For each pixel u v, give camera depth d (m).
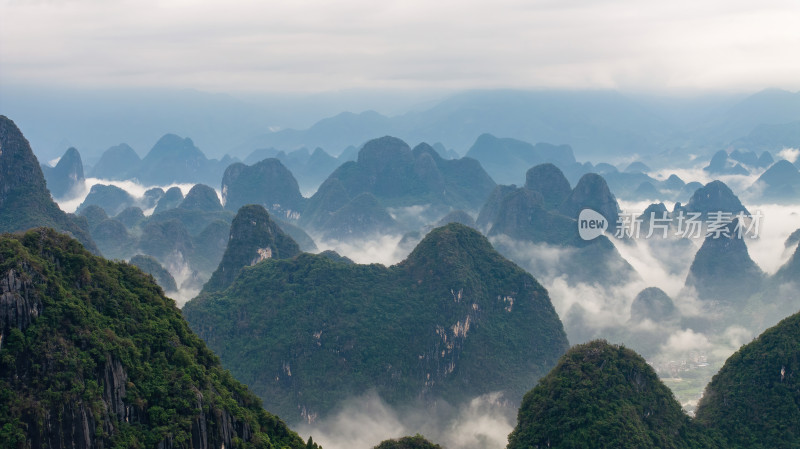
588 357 118.12
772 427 118.50
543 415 112.56
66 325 83.88
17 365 78.88
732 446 117.94
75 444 78.31
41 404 77.19
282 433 102.25
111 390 84.06
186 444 85.00
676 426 114.19
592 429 106.69
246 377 187.00
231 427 92.12
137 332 93.44
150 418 85.31
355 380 186.50
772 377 123.62
